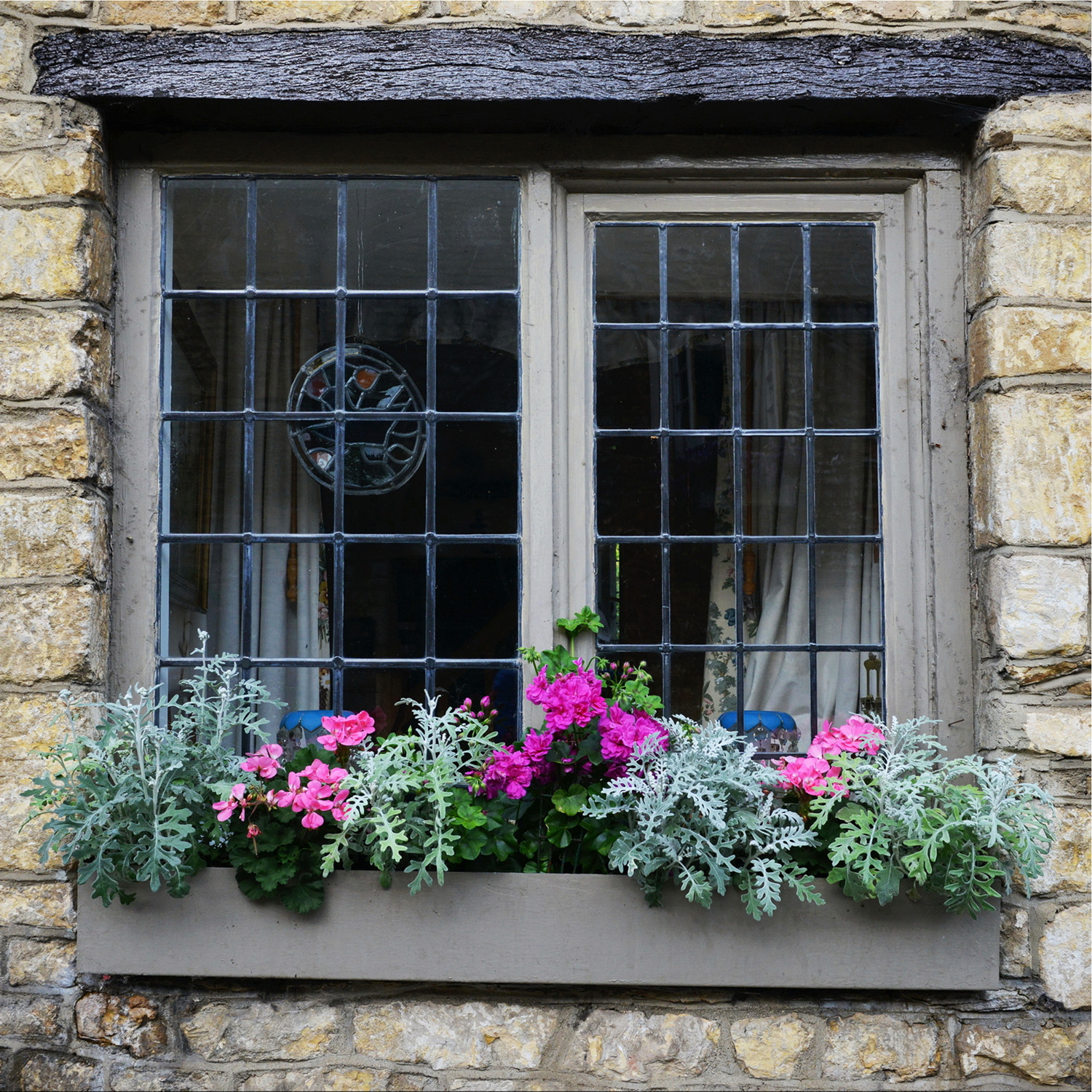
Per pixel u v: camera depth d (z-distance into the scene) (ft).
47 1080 6.24
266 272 7.11
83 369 6.49
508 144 7.08
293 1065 6.24
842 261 7.12
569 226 7.13
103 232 6.80
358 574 7.03
